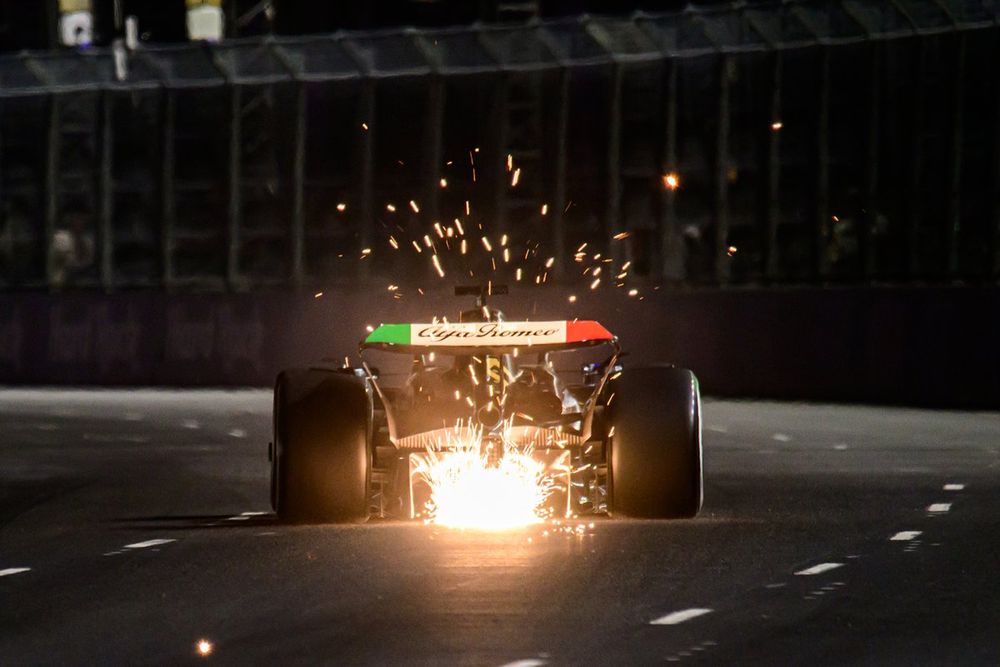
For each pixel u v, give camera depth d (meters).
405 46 105.38
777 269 95.44
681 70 98.25
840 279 93.38
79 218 112.62
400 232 105.06
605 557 29.48
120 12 114.56
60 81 112.25
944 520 36.03
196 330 107.38
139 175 111.62
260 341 105.69
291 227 108.19
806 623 23.48
